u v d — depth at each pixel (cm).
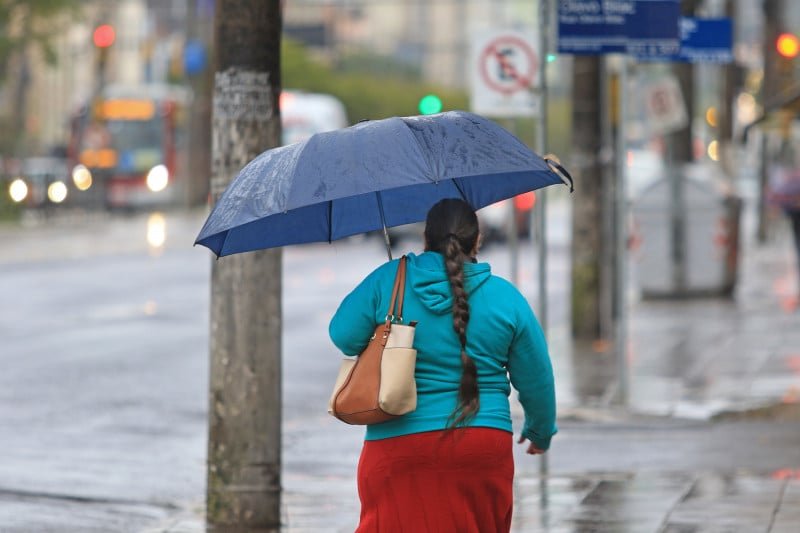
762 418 3416
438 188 1672
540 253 2947
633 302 6519
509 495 1445
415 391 1402
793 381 3975
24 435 3312
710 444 3097
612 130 5075
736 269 6612
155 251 9950
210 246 1548
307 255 9931
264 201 1446
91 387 4003
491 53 3284
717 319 5672
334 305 6372
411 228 10019
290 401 3869
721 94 10125
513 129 3409
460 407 1400
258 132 2208
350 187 1420
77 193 14188
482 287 1434
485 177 1664
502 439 1420
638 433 3253
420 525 1409
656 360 4481
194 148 16975
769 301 6444
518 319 1428
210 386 2303
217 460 2295
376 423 1417
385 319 1426
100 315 5888
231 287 2264
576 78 5028
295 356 4731
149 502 2648
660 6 3275
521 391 1465
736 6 10150
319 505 2545
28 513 2534
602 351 4744
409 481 1412
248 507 2288
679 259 6538
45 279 7588
